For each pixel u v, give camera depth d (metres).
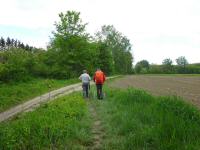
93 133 10.92
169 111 11.86
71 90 31.97
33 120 11.14
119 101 17.84
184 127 9.36
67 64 52.94
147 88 36.00
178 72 164.62
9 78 30.62
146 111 12.65
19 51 42.84
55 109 14.52
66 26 53.16
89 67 55.62
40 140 9.04
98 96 23.06
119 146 8.95
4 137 8.75
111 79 64.25
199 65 176.25
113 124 11.88
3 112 16.47
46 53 52.91
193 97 23.48
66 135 9.88
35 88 29.00
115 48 125.75
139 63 184.12
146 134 9.39
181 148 7.98
